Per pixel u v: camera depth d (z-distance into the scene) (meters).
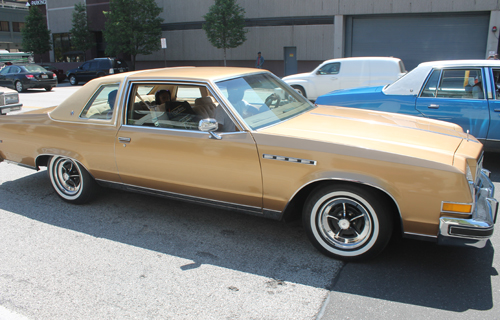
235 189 3.38
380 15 21.50
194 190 3.59
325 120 3.63
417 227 2.86
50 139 4.29
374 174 2.85
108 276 3.02
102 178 4.14
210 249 3.43
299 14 23.08
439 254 3.23
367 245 3.03
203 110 3.92
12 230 3.87
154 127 3.70
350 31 22.44
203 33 26.50
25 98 16.25
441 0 19.81
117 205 4.48
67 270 3.12
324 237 3.19
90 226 3.94
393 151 2.86
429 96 5.65
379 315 2.50
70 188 4.53
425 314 2.49
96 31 30.86
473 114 5.36
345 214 3.07
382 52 22.00
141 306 2.64
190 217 4.13
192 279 2.96
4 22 63.53
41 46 32.22
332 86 13.06
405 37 21.34
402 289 2.77
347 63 12.81
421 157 2.79
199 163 3.46
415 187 2.77
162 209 4.36
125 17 25.19
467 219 2.68
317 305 2.62
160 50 28.36
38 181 5.42
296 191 3.12
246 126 3.28
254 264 3.16
